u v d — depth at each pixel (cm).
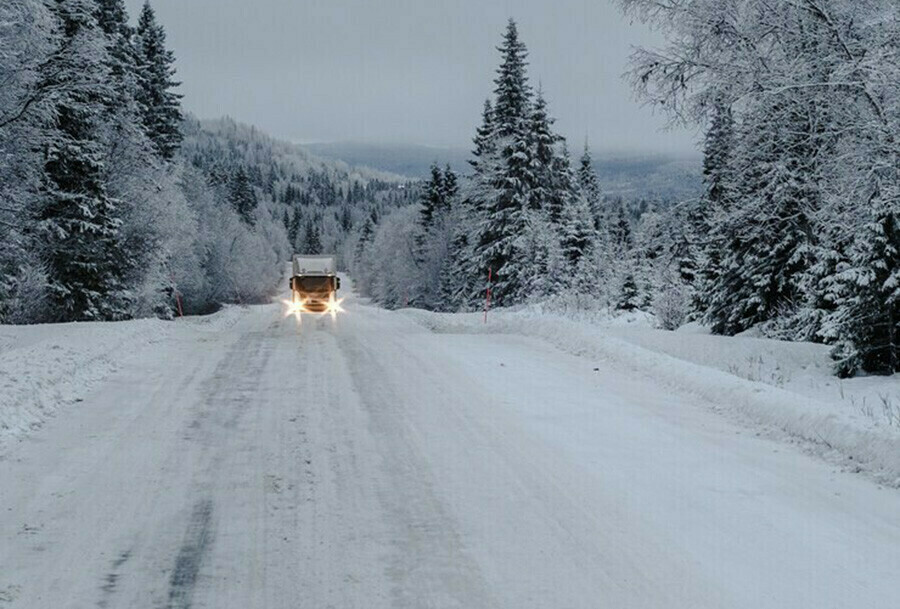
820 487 729
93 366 1216
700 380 1145
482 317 3359
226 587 496
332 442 835
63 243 2986
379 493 679
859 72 1322
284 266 17312
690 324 3150
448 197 6850
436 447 823
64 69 2581
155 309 4153
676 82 1619
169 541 566
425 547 566
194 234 5122
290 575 516
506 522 619
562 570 534
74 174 3033
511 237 4484
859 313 1496
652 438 884
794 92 1468
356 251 15788
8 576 501
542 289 4166
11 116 2394
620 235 7412
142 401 1015
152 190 3897
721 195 2067
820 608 489
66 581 498
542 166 4600
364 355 1461
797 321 2197
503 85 4919
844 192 1409
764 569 545
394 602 481
